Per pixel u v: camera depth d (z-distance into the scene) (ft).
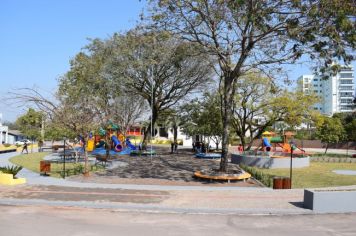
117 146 137.39
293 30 60.13
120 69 118.11
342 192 45.03
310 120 126.11
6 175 59.31
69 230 34.35
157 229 35.65
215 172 72.13
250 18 58.70
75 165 89.51
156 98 138.00
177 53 82.12
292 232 35.53
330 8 53.21
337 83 348.18
